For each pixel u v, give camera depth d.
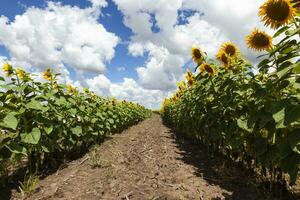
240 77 5.32
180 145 9.84
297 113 2.99
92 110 9.55
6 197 4.78
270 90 3.80
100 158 7.09
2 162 5.61
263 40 4.30
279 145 3.46
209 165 6.73
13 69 5.76
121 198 4.58
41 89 6.06
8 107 5.35
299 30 3.13
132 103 22.66
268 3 3.52
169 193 4.76
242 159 5.76
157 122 26.77
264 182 4.98
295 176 3.48
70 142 7.45
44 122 5.70
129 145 9.80
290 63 3.26
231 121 5.70
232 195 4.78
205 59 6.56
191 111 8.45
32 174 5.63
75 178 5.61
